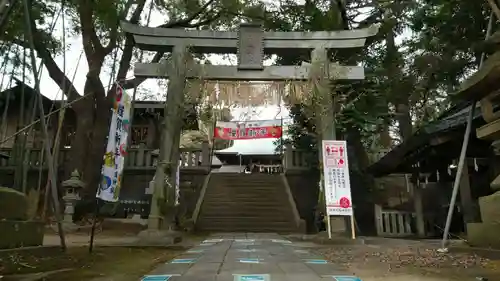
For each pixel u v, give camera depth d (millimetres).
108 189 6547
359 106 12898
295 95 10297
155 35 10328
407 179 17125
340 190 9344
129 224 12883
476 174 14000
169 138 9805
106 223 12758
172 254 6758
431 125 11625
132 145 21562
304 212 18125
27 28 5062
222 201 16953
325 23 12961
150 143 21344
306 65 10438
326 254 6492
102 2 11664
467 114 10172
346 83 11227
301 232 14156
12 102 18594
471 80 6891
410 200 16812
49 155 5535
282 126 21062
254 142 30000
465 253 6367
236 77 10305
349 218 9578
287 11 14852
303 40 10562
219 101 10273
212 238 9961
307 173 18766
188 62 10211
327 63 10383
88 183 13984
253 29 10508
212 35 10414
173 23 14984
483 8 10383
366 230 14852
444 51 11781
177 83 10078
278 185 18625
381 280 4090
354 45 10484
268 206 16422
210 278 3705
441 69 11852
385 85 12836
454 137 10180
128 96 7402
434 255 6211
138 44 10289
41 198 13422
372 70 13336
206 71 10273
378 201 16703
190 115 11570
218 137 21203
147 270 4828
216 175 19750
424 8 12375
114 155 6789
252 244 7801
